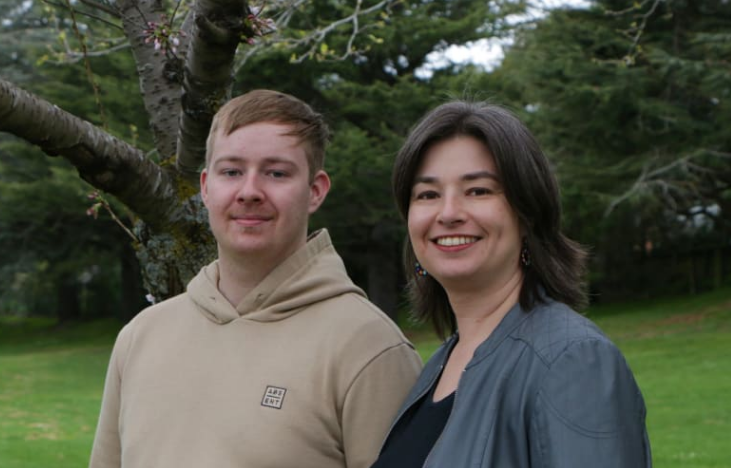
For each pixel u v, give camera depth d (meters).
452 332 2.17
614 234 20.00
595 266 21.94
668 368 11.85
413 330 19.50
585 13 15.80
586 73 15.12
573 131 16.48
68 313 30.50
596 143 16.58
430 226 1.87
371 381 2.09
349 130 16.67
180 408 2.17
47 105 2.48
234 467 2.06
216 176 2.21
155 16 3.03
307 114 2.25
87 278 30.98
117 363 2.38
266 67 16.41
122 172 2.67
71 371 17.39
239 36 2.47
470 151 1.84
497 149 1.81
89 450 8.20
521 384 1.64
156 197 2.77
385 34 16.25
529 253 1.85
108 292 31.08
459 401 1.73
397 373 2.13
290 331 2.17
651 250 21.83
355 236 19.31
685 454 6.75
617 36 15.28
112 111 16.83
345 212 17.48
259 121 2.18
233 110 2.21
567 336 1.63
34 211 19.92
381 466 1.84
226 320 2.23
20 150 18.95
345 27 13.35
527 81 15.94
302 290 2.20
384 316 2.23
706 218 21.23
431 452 1.71
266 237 2.18
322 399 2.09
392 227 18.25
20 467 7.33
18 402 12.28
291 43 5.43
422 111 17.06
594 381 1.55
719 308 17.30
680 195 17.06
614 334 16.25
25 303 36.41
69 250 23.59
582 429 1.52
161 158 2.98
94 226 22.41
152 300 2.93
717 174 17.19
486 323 1.87
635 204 15.82
